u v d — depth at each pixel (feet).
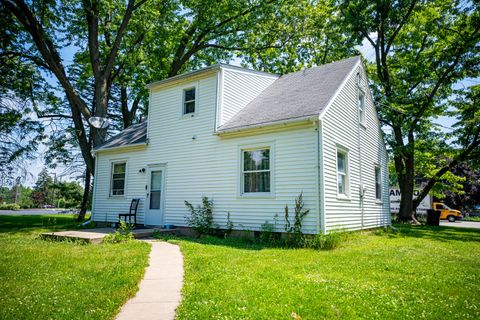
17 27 59.62
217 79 39.83
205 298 12.95
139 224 43.83
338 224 32.32
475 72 60.39
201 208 37.58
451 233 45.37
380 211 48.57
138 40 66.23
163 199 42.42
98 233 32.65
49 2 55.98
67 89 56.49
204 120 40.06
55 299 12.84
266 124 32.55
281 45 79.82
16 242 29.35
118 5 61.62
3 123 64.95
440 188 77.66
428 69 63.21
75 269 17.95
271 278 16.19
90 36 57.62
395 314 11.74
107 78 60.64
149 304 12.73
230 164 36.37
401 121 63.31
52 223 56.24
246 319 10.78
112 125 83.82
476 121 60.95
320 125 30.25
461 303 13.23
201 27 72.95
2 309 11.68
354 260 21.56
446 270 19.33
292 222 30.55
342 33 72.28
